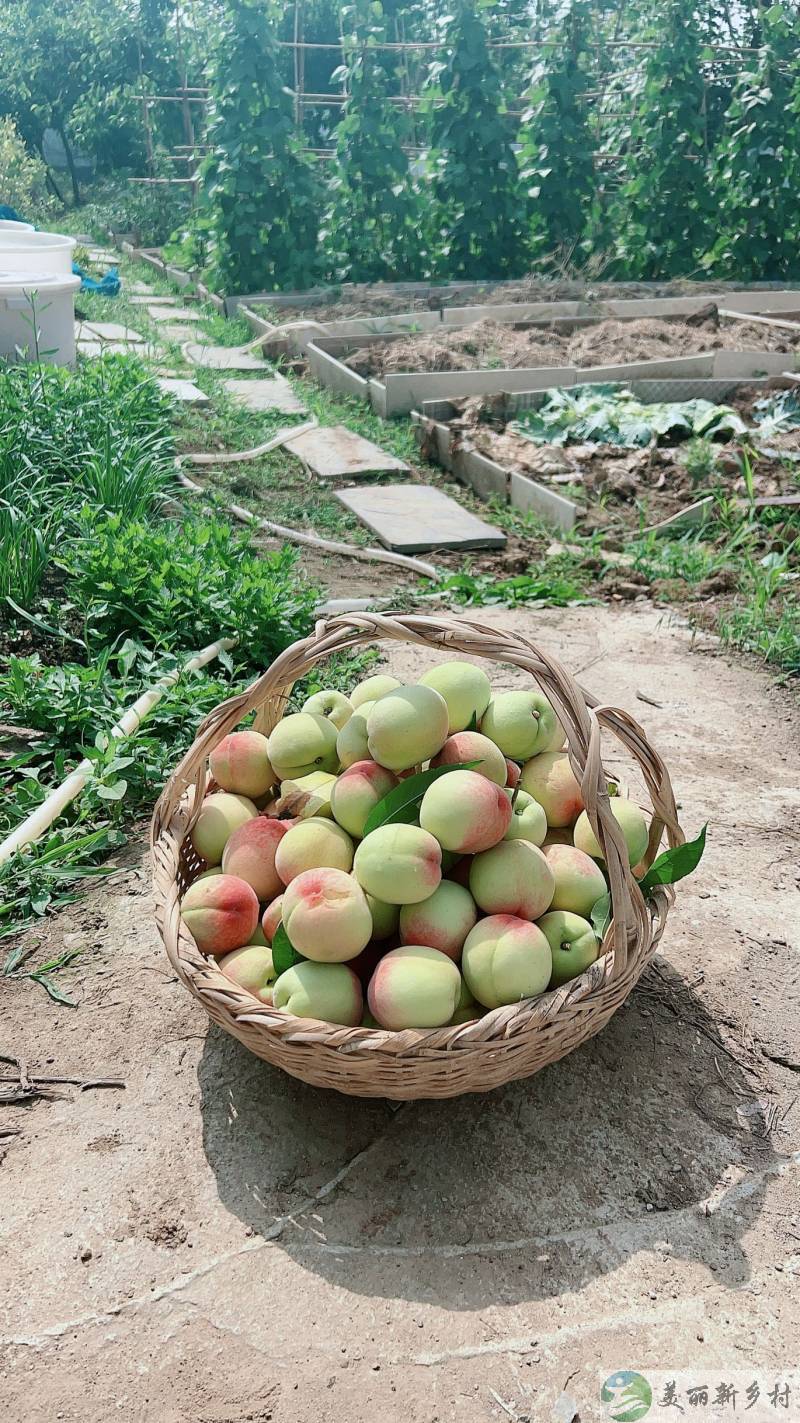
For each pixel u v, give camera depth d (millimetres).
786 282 13055
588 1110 2508
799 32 12664
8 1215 2199
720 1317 2053
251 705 2627
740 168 13016
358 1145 2396
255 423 7961
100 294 12734
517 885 2352
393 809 2385
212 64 12070
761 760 4078
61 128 23625
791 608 5324
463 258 12914
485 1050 2088
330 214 12727
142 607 4594
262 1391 1905
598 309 11250
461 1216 2236
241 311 11508
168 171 19031
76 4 23219
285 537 6012
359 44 12211
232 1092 2520
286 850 2457
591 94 13953
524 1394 1913
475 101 12422
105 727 3830
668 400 8547
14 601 4645
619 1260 2154
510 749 2646
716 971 2971
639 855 2652
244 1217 2219
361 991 2314
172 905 2365
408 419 8359
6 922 3070
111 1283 2076
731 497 6637
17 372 6578
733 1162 2389
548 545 6215
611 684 4633
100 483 5410
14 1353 1951
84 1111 2459
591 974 2254
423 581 5520
